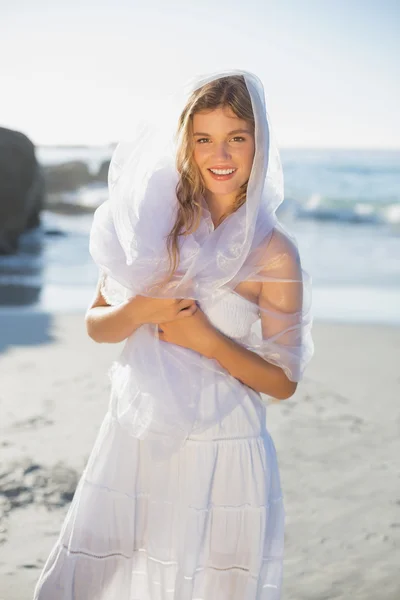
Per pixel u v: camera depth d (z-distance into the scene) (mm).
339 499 3605
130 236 2068
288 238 2117
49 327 7574
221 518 2094
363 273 12242
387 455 4172
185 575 2041
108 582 2146
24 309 8805
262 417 2176
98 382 5520
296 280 2082
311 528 3314
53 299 9641
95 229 2148
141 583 2225
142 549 2186
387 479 3850
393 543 3195
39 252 15523
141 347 2121
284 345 2092
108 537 2115
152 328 2146
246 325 2129
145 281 2041
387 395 5344
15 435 4344
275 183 2119
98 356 6340
